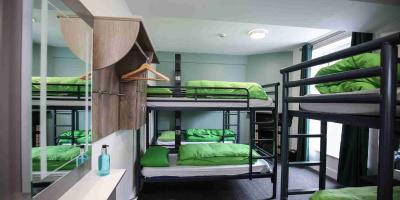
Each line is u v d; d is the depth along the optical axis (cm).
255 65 490
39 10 73
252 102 272
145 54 177
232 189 291
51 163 79
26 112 63
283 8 212
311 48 397
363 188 151
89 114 110
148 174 254
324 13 222
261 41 390
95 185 96
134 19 117
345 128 307
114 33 116
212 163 268
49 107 79
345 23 248
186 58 484
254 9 215
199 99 270
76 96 99
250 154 266
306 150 390
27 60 63
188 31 342
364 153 277
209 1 201
